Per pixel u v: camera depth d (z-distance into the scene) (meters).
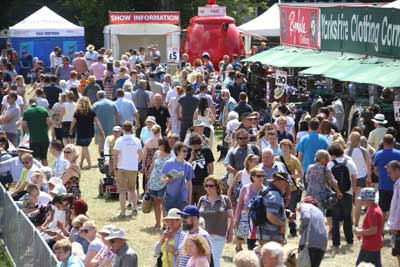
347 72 32.28
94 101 38.06
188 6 78.94
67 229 18.61
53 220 18.67
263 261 12.84
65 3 79.00
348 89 36.47
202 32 51.91
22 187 23.00
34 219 20.14
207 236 15.42
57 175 23.53
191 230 15.41
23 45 60.38
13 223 21.06
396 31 30.83
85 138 32.38
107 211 25.95
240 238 19.09
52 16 61.03
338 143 21.30
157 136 24.97
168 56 47.69
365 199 17.59
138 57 51.59
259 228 17.39
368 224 17.53
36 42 60.44
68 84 38.34
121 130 27.42
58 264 14.52
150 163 25.02
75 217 17.34
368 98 35.91
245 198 18.66
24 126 30.78
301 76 42.28
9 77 44.34
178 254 15.60
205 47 51.69
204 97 32.38
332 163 21.06
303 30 40.75
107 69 43.59
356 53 34.69
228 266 19.81
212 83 42.38
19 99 34.31
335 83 38.28
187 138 23.53
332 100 36.97
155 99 32.81
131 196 25.44
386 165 21.41
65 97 33.50
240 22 78.94
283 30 44.00
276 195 17.34
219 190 18.02
